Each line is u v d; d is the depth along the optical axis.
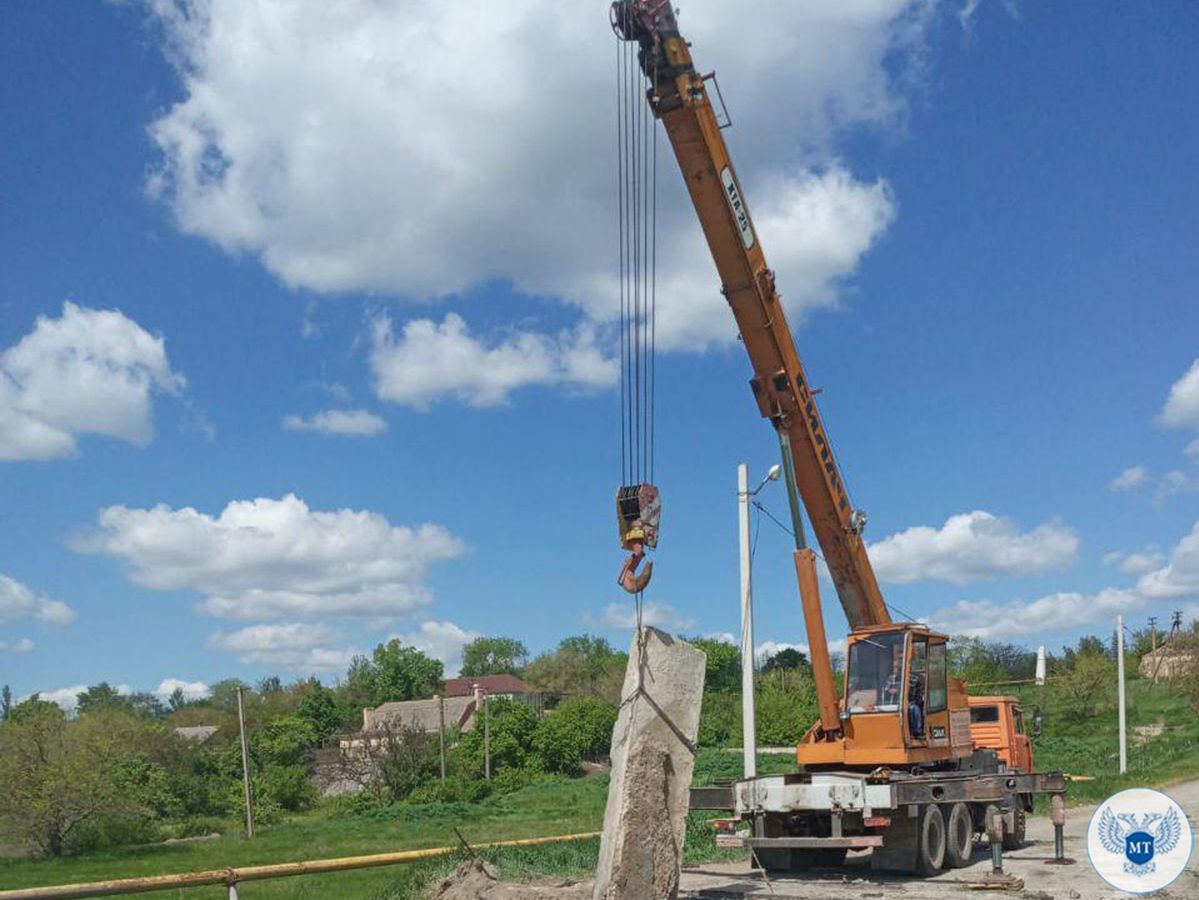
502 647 140.50
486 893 12.02
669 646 10.88
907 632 16.56
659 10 14.84
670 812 10.43
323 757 71.81
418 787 58.59
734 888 14.07
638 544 11.03
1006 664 75.75
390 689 109.38
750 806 15.51
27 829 36.44
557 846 17.80
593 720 67.12
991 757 19.47
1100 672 67.00
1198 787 31.98
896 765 16.08
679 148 15.33
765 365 16.41
